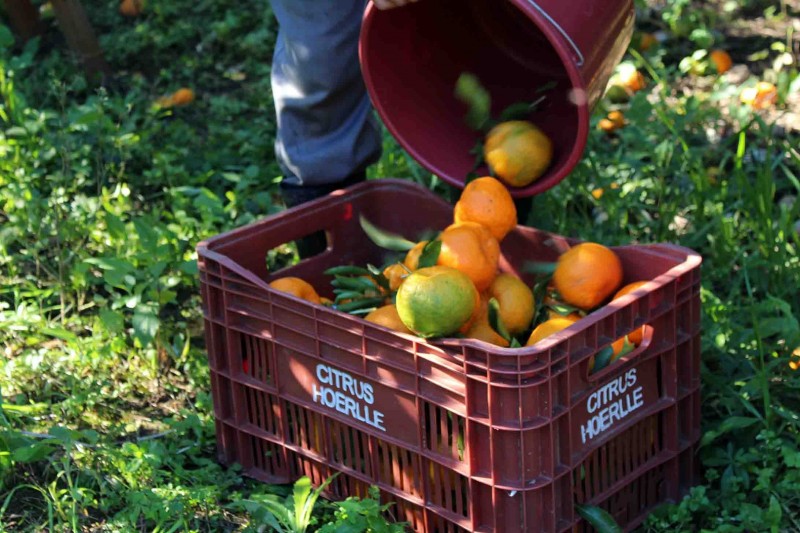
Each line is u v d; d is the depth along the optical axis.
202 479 2.64
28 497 2.60
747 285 3.10
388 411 2.37
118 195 3.84
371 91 2.78
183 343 3.20
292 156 3.18
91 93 4.95
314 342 2.46
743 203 3.58
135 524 2.45
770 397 2.79
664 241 3.58
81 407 2.96
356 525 2.29
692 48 5.11
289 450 2.63
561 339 2.15
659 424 2.50
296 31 2.99
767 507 2.52
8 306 3.34
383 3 2.52
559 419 2.22
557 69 2.92
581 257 2.55
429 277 2.23
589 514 2.29
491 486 2.23
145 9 5.74
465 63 2.99
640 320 2.33
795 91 4.56
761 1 5.48
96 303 3.44
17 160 3.94
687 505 2.46
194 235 3.69
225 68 5.23
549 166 2.75
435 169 2.86
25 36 5.31
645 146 3.74
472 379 2.19
